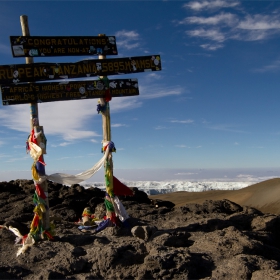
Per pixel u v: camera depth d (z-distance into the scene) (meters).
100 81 10.02
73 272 7.29
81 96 9.76
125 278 6.98
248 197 40.56
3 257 8.14
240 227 10.14
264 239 9.14
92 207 16.47
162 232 8.61
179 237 8.58
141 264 7.17
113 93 10.30
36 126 9.15
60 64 9.51
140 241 8.20
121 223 9.83
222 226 9.88
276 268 6.62
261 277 6.16
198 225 9.88
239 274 6.49
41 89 9.22
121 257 7.39
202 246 8.04
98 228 9.78
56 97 9.43
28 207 14.40
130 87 10.55
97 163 9.88
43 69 9.28
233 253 7.51
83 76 9.80
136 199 18.83
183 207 13.69
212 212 13.16
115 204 9.80
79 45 9.88
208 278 6.64
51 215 14.16
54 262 7.57
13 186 19.75
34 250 8.16
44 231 8.82
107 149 9.90
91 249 7.91
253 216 10.95
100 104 10.18
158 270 6.85
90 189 18.94
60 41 9.61
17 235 9.27
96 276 7.20
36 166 8.93
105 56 10.28
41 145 9.05
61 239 8.94
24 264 7.72
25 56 9.16
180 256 7.02
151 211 13.80
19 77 8.99
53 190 18.86
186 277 6.71
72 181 9.46
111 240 8.84
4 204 15.99
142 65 10.55
